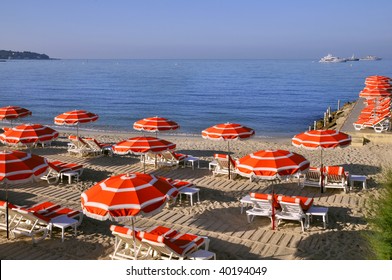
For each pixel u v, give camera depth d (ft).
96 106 167.73
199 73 458.50
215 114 145.48
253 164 34.30
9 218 36.40
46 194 44.11
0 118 65.87
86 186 46.88
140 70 555.69
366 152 65.72
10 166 30.37
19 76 390.83
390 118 79.41
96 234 34.19
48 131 51.16
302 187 46.50
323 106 167.73
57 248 31.60
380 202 24.11
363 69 574.56
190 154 65.46
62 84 288.92
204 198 43.29
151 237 27.32
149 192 25.72
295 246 32.09
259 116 140.26
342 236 33.86
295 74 428.56
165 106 168.04
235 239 33.42
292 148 70.69
